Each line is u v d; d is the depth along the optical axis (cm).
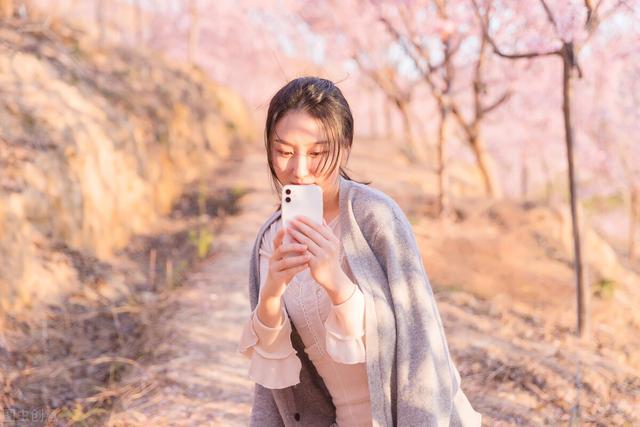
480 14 746
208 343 554
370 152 2002
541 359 503
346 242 153
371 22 1080
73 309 600
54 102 820
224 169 1491
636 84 1038
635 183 1349
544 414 426
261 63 2833
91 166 798
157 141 1144
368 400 164
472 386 460
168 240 914
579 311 562
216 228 984
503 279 701
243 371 502
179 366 502
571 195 553
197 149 1419
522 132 1855
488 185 1223
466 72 1199
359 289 149
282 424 179
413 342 150
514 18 784
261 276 172
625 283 789
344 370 163
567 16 492
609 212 1828
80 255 692
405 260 154
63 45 1077
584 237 554
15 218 620
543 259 764
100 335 568
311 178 149
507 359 499
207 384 475
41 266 620
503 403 437
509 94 1069
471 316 601
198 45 2823
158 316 621
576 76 535
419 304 151
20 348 509
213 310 637
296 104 145
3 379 458
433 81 916
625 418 421
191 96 1614
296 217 144
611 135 1292
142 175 991
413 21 895
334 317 150
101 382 488
